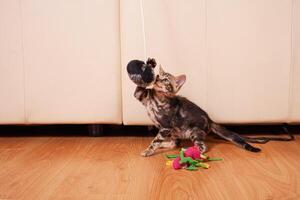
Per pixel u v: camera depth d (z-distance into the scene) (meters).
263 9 1.03
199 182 0.74
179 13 1.04
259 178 0.75
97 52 1.07
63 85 1.09
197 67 1.06
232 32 1.04
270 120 1.08
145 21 1.04
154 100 0.93
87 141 1.11
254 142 1.05
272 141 1.07
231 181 0.74
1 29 1.08
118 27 1.07
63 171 0.82
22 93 1.11
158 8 1.04
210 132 1.12
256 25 1.04
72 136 1.18
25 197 0.67
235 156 0.92
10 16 1.07
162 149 0.99
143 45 1.06
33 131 1.25
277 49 1.05
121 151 0.99
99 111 1.10
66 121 1.11
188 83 1.06
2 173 0.81
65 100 1.10
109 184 0.73
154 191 0.69
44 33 1.07
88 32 1.07
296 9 1.03
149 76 0.88
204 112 1.00
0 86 1.11
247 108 1.07
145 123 1.09
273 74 1.06
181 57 1.05
